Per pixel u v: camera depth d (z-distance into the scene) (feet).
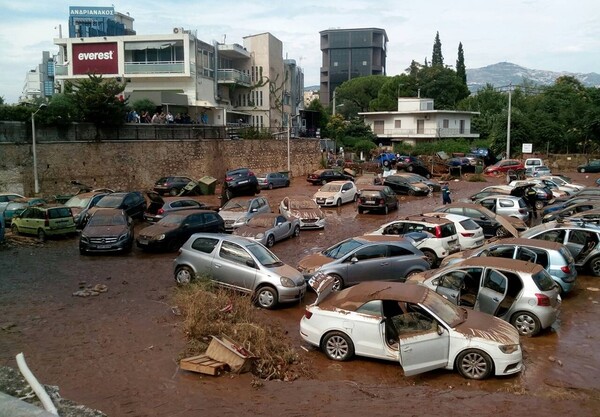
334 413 25.84
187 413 25.73
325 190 118.42
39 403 18.56
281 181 146.20
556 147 225.56
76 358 33.19
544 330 40.29
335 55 637.30
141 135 128.36
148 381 29.81
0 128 103.04
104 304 45.55
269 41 209.46
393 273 50.14
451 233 62.28
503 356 30.94
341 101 368.89
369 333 33.55
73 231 79.82
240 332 35.83
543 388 30.25
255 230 74.13
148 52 172.04
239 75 199.00
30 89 247.70
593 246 55.26
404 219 64.18
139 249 71.77
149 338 36.94
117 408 26.30
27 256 66.33
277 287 46.37
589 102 247.70
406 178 137.08
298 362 33.86
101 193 95.76
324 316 34.96
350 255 49.88
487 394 29.01
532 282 38.70
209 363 31.30
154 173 131.34
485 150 211.82
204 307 39.19
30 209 78.02
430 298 33.94
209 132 146.72
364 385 30.45
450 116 242.17
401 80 291.58
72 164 114.52
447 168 177.68
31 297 47.70
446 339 31.76
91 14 198.29
